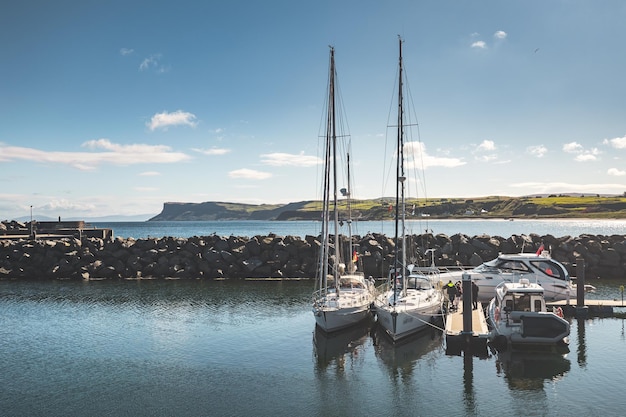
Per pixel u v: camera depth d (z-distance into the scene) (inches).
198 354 1048.8
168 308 1473.9
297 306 1487.5
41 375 941.8
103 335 1195.3
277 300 1581.0
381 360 1000.9
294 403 812.6
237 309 1451.8
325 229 1304.1
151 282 1966.0
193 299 1606.8
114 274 2073.1
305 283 1919.3
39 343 1137.4
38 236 2891.2
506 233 5398.6
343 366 970.1
